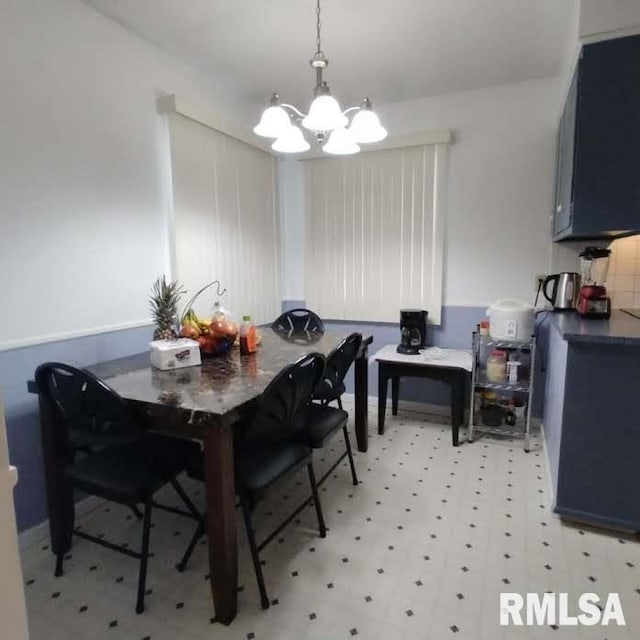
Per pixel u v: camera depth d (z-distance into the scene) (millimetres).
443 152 3088
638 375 1802
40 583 1632
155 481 1503
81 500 2066
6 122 1743
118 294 2256
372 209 3355
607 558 1729
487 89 2979
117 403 1393
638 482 1848
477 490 2242
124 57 2238
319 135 2010
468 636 1384
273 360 1996
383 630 1410
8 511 500
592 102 1920
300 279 3717
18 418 1831
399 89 3014
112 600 1544
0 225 1741
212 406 1364
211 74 2795
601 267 2752
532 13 2113
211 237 2838
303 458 1728
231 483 1402
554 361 2389
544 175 2900
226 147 2934
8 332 1786
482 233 3100
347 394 3654
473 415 2879
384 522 1979
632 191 1907
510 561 1718
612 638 1371
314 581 1622
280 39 2359
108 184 2180
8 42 1737
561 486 1960
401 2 2025
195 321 2105
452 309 3244
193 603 1528
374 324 3498
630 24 1815
